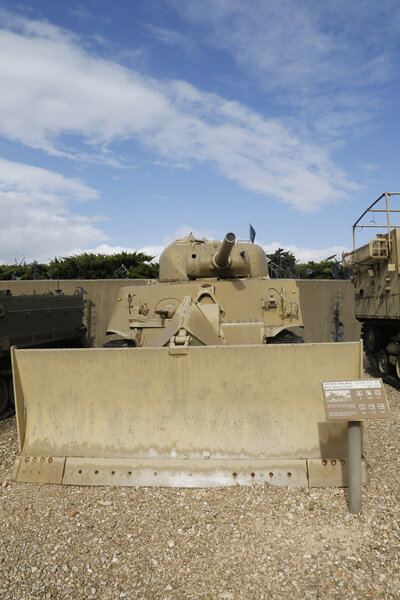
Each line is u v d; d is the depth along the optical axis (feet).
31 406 17.06
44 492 15.48
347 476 15.10
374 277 38.22
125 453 16.14
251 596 10.37
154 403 16.47
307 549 12.05
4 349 28.50
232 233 22.12
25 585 10.96
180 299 24.71
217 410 16.28
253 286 24.81
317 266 133.69
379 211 37.63
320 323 54.03
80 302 42.24
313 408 16.07
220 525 13.25
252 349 15.72
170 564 11.66
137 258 122.52
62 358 16.40
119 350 16.11
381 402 13.39
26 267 114.93
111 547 12.43
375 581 10.73
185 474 15.49
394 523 13.10
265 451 15.72
